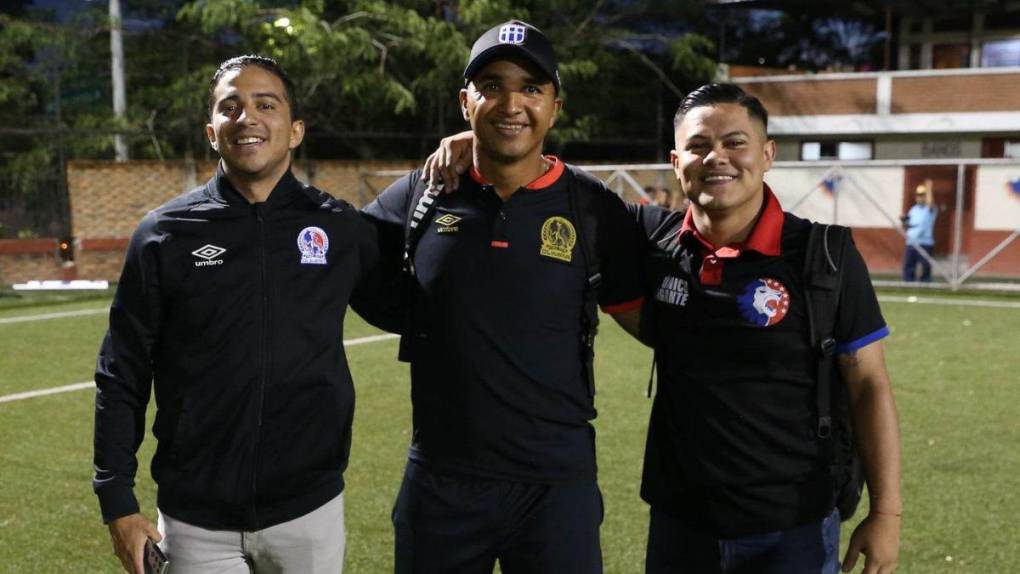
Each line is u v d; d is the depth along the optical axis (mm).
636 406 6719
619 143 21422
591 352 2666
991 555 4086
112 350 2414
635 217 2723
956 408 6676
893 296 13641
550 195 2605
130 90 17562
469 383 2541
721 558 2486
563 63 19078
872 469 2410
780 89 22375
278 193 2463
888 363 8320
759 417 2400
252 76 2436
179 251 2377
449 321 2557
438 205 2637
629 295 2699
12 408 6668
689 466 2484
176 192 15594
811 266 2361
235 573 2500
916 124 21250
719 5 22219
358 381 7551
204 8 16031
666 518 2604
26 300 12609
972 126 20828
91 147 16359
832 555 2461
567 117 19984
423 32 17141
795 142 22812
